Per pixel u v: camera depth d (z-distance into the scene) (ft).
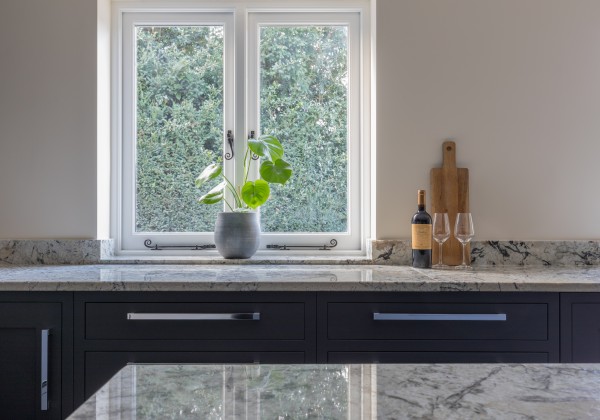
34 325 5.21
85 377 5.19
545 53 7.04
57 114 7.13
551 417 1.63
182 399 1.81
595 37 7.02
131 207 7.68
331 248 7.66
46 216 7.13
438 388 1.92
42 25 7.13
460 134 7.05
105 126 7.45
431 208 7.00
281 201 7.68
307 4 7.57
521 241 6.95
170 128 7.68
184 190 7.68
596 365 2.25
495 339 5.17
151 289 5.14
